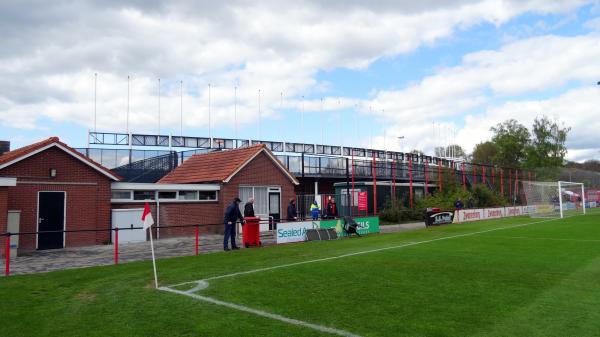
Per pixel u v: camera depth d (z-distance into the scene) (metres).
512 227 25.84
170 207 22.52
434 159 49.91
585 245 16.45
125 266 12.90
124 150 32.81
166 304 8.23
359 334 6.38
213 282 10.25
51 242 18.11
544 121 59.28
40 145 17.89
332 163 37.28
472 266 11.99
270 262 13.27
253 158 25.66
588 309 7.51
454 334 6.32
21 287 9.97
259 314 7.46
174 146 46.03
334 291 9.14
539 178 52.19
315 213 25.20
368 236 22.39
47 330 6.80
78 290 9.62
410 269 11.63
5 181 15.41
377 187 33.38
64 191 18.64
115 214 20.11
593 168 90.25
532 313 7.29
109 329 6.79
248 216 18.62
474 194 39.62
